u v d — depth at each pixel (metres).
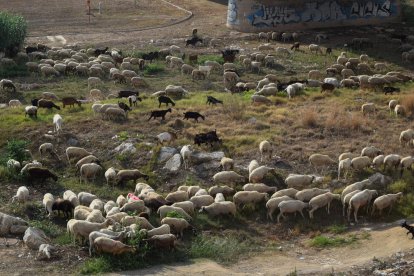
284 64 43.12
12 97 34.28
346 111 30.64
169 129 27.34
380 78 35.72
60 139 26.38
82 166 23.19
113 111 28.52
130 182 23.09
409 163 23.02
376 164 23.22
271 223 20.47
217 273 16.12
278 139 26.22
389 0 55.78
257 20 53.34
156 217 20.02
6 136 26.69
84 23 58.44
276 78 38.00
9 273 15.87
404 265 16.23
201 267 16.78
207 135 25.22
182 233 19.11
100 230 17.42
